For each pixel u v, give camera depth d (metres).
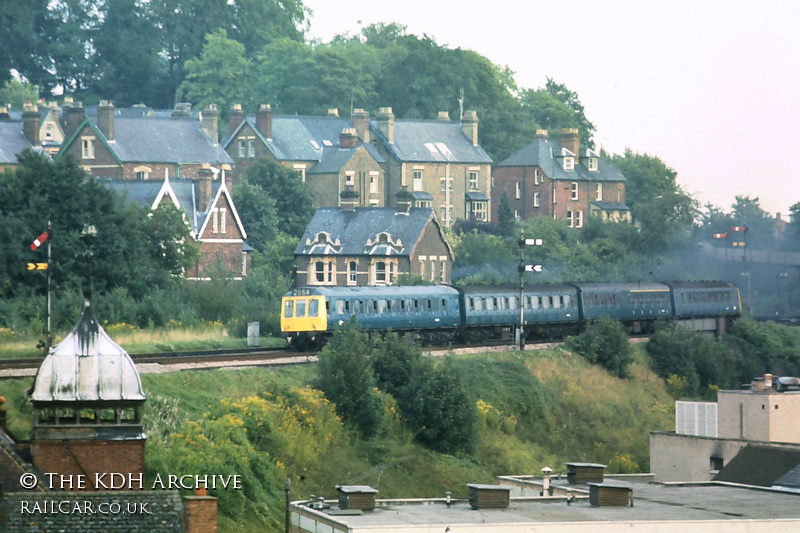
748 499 181.62
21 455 154.88
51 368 155.50
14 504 135.38
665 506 173.62
